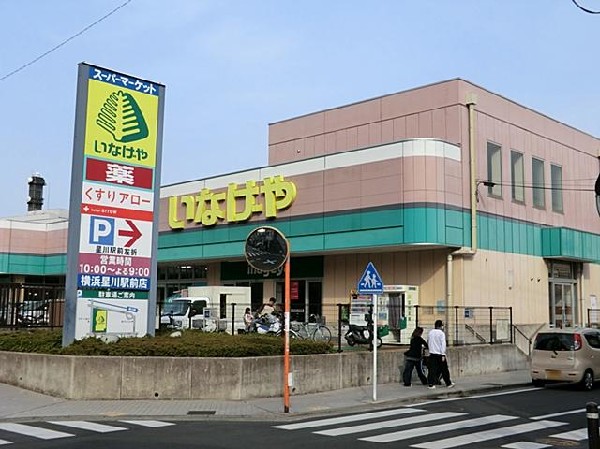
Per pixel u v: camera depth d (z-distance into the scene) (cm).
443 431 1212
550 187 3114
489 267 2658
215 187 3173
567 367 1898
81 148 1711
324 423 1314
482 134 2725
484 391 1875
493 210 2719
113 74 1792
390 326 2405
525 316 2823
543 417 1388
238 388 1600
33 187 6250
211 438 1121
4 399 1562
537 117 3088
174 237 3341
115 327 1744
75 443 1065
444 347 1895
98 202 1733
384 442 1093
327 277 2916
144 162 1833
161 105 1892
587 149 3456
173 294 3441
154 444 1056
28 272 4312
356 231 2583
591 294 3278
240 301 2964
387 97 2944
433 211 2425
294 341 1817
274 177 2895
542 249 2981
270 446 1045
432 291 2569
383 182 2522
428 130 2761
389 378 1975
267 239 1476
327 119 3197
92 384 1575
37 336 1858
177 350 1625
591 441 735
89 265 1706
